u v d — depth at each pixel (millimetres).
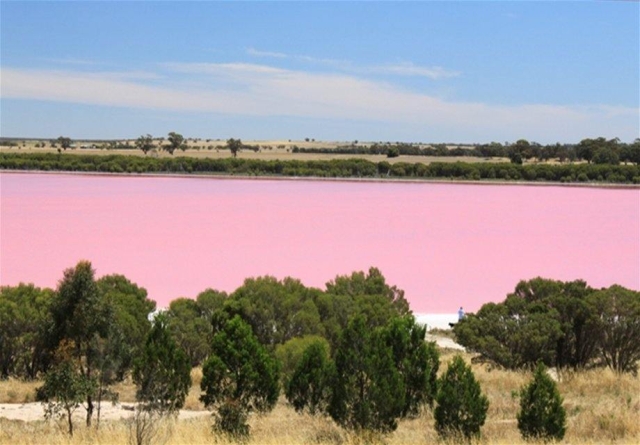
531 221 59562
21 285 21281
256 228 52156
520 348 18391
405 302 24562
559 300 19094
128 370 16453
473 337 18641
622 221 60500
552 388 11188
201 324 19609
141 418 11281
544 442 10766
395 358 12555
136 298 20766
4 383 17078
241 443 10781
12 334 18359
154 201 68250
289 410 13328
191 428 11500
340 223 55781
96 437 10906
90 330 12500
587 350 18438
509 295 20734
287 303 19719
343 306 21156
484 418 10984
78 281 12711
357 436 10828
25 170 102750
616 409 12844
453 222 57875
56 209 60844
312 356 12867
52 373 11508
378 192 81938
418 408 12625
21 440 10977
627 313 18047
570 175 100375
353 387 11242
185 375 12953
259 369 12133
